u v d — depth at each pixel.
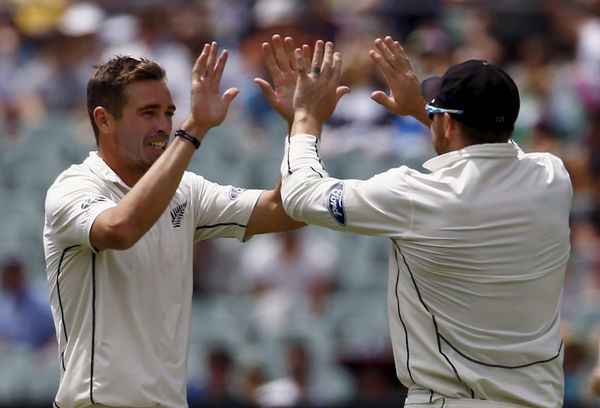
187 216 15.48
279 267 34.22
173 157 14.04
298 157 14.80
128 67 15.03
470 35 41.97
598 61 41.62
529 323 14.37
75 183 14.86
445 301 14.30
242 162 38.69
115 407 14.59
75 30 42.88
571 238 36.00
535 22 42.41
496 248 14.16
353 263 35.22
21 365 32.00
